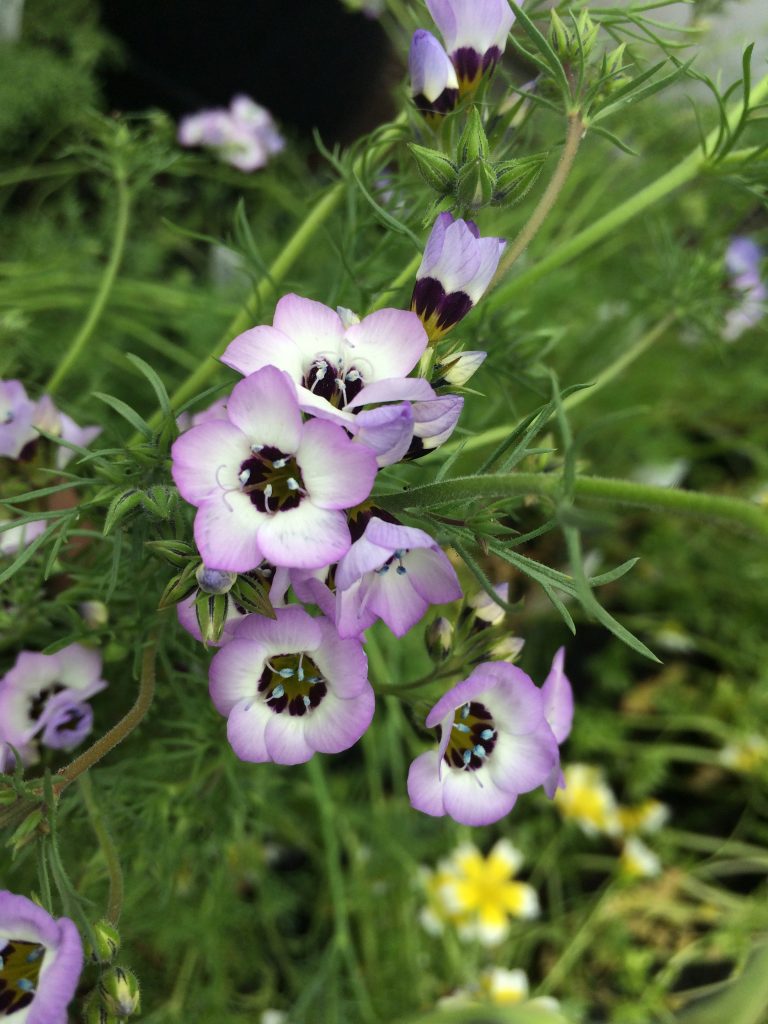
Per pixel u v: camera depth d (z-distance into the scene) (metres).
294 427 0.09
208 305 0.25
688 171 0.16
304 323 0.10
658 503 0.09
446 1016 0.17
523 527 0.19
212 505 0.09
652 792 0.30
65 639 0.14
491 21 0.13
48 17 0.28
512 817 0.28
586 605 0.09
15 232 0.27
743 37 0.24
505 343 0.17
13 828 0.11
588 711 0.29
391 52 0.30
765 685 0.29
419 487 0.10
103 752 0.12
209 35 0.29
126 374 0.26
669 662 0.31
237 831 0.19
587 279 0.31
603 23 0.14
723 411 0.33
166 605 0.10
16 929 0.09
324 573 0.10
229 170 0.29
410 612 0.10
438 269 0.11
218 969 0.21
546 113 0.23
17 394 0.15
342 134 0.32
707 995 0.15
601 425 0.09
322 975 0.21
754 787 0.29
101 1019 0.11
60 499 0.15
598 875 0.29
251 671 0.10
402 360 0.10
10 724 0.14
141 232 0.29
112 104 0.30
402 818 0.24
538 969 0.27
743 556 0.31
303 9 0.29
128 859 0.17
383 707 0.24
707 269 0.21
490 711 0.11
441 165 0.12
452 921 0.25
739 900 0.27
